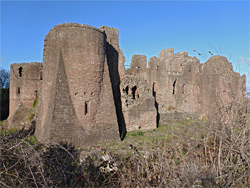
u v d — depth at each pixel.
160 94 22.41
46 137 12.30
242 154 5.58
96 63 13.83
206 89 22.42
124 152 10.67
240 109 6.64
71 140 12.57
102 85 14.42
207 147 6.83
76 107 13.12
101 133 13.86
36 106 18.95
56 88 12.57
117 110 17.12
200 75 23.80
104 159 8.44
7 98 27.83
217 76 19.92
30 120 17.62
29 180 6.05
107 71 14.77
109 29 18.45
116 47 17.94
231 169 5.80
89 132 13.34
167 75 23.03
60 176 6.78
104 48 14.66
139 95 18.31
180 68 25.45
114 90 17.50
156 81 22.19
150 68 21.83
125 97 17.00
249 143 6.27
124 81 17.28
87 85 13.48
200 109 23.34
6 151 5.99
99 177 7.12
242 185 5.36
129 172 6.46
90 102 13.65
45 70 14.45
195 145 6.88
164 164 6.33
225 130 6.43
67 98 12.88
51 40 13.86
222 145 6.39
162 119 21.77
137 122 17.50
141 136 16.11
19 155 5.55
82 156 9.45
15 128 17.58
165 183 5.50
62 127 12.50
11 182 5.64
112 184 6.62
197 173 5.23
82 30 13.23
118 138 14.50
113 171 7.29
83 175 6.59
